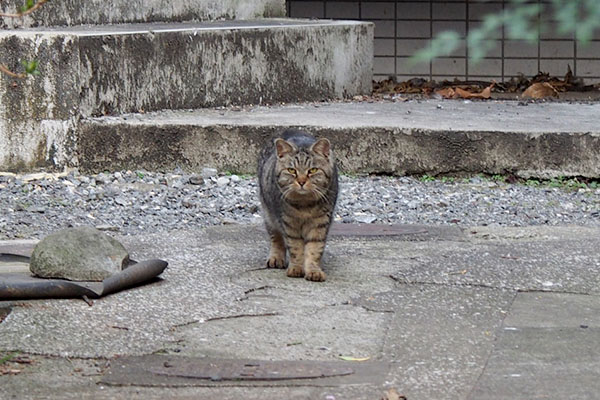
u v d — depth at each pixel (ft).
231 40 35.81
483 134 30.53
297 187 18.98
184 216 26.23
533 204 27.66
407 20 47.34
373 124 31.37
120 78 32.35
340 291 19.03
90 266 19.10
